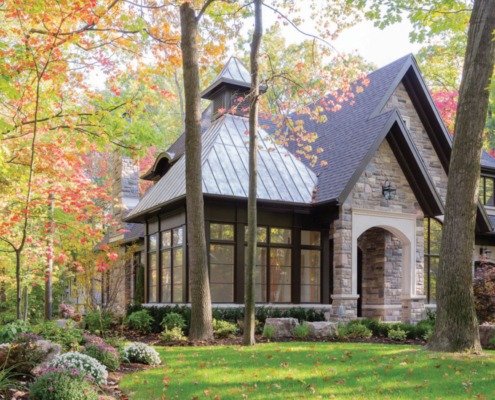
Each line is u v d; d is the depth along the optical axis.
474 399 6.73
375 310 19.05
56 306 25.30
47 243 15.60
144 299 20.52
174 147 23.95
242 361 9.53
